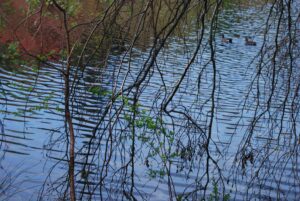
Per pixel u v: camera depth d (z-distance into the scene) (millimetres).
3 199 10078
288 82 7750
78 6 7344
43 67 18156
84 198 9656
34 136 13516
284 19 7367
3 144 12883
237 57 27516
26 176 11227
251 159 9109
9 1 8328
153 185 11312
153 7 6520
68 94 7441
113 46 7062
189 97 18344
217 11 6223
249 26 32781
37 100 16109
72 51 7297
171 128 12883
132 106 6695
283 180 11664
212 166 12266
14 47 7840
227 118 16938
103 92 7344
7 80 17453
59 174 11438
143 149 12359
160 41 6762
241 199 10922
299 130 13750
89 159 11484
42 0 7113
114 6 6684
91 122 13375
